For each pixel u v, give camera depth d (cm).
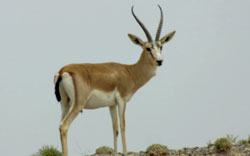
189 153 4509
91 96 4538
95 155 4659
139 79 4934
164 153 4500
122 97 4772
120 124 4738
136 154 4603
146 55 4909
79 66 4506
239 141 4997
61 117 4475
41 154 5088
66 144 4272
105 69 4669
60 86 4438
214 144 4553
